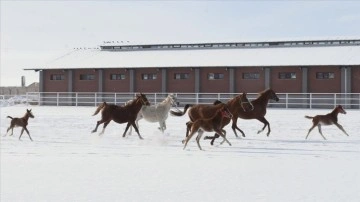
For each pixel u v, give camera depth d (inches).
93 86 1830.7
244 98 747.4
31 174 440.8
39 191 363.9
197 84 1715.1
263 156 557.6
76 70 1847.9
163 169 464.4
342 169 460.1
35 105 1779.0
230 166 482.9
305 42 1852.9
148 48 2025.1
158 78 1761.8
